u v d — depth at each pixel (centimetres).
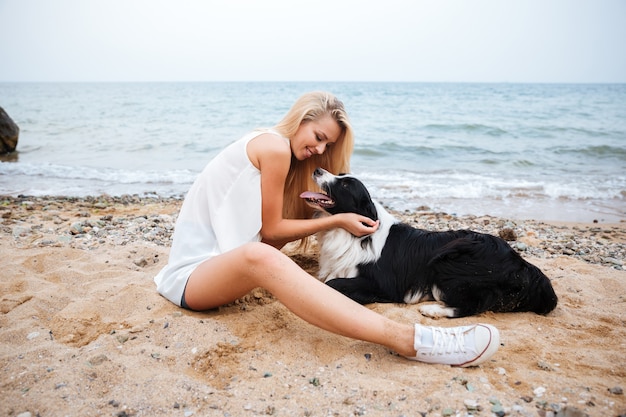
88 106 2786
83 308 300
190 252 301
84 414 199
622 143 1402
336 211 355
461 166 1134
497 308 327
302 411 209
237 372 241
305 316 252
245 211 299
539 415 204
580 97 4022
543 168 1110
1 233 488
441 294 339
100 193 840
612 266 454
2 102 3269
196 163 1152
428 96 3925
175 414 203
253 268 255
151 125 1842
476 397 215
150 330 271
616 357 257
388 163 1170
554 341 281
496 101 3300
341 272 361
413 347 248
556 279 383
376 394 219
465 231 354
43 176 982
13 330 272
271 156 293
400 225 368
